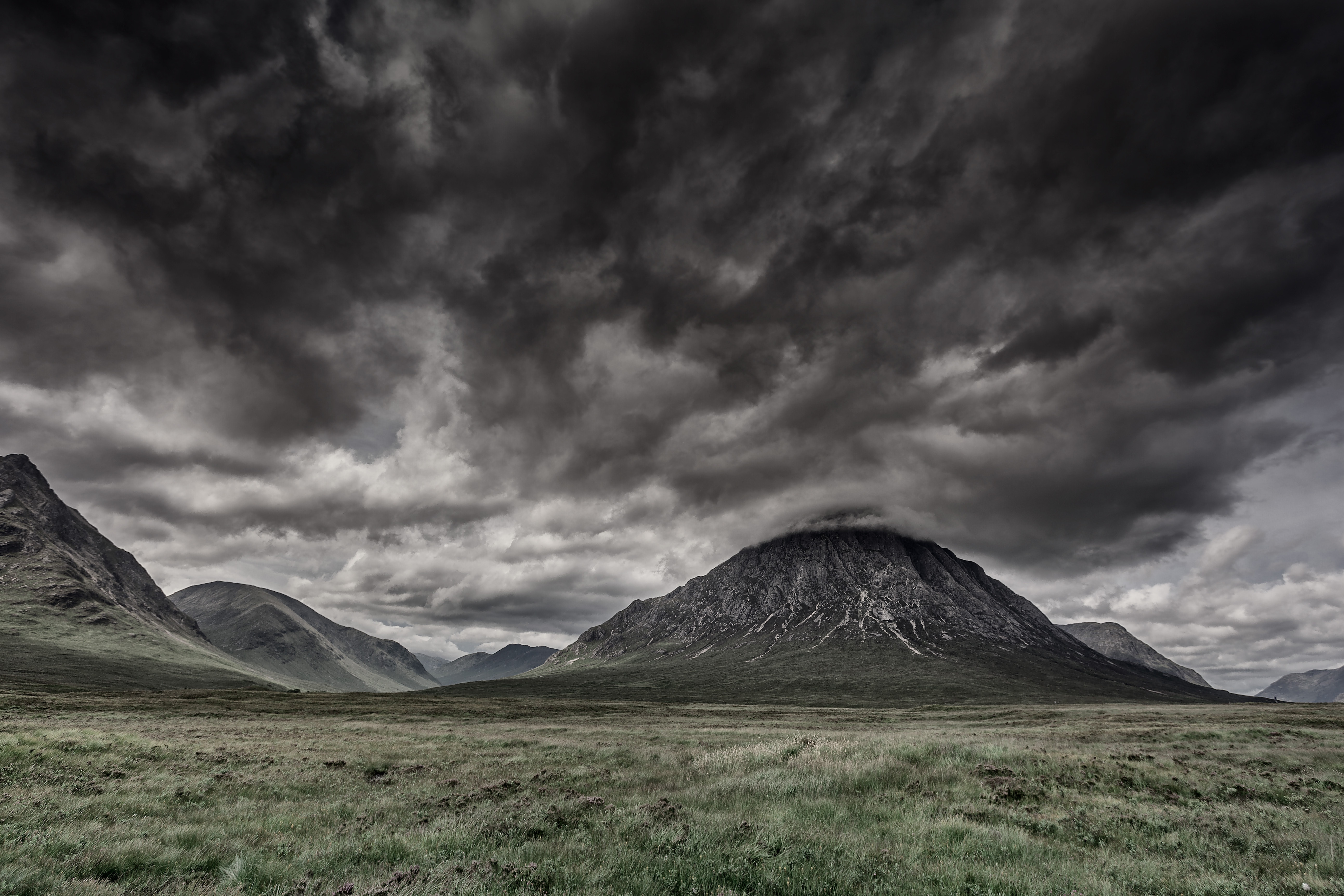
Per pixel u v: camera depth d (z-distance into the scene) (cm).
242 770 2197
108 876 945
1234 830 1283
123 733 3025
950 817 1370
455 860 982
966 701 18550
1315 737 3519
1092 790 1730
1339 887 912
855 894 848
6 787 1681
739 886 877
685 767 2384
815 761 2141
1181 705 12912
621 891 833
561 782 2027
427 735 4112
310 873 941
